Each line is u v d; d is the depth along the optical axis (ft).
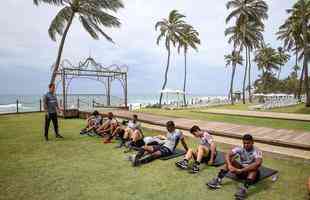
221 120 40.22
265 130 27.73
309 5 77.20
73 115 46.47
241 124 33.81
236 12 95.96
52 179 14.01
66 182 13.56
